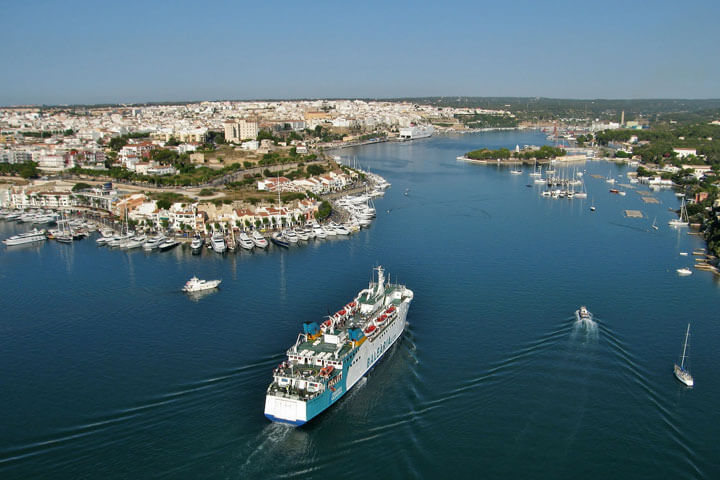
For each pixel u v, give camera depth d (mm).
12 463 137500
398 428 151625
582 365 180875
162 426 151125
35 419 154625
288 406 148750
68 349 195750
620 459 139250
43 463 137625
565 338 199125
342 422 154375
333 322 176500
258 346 193875
